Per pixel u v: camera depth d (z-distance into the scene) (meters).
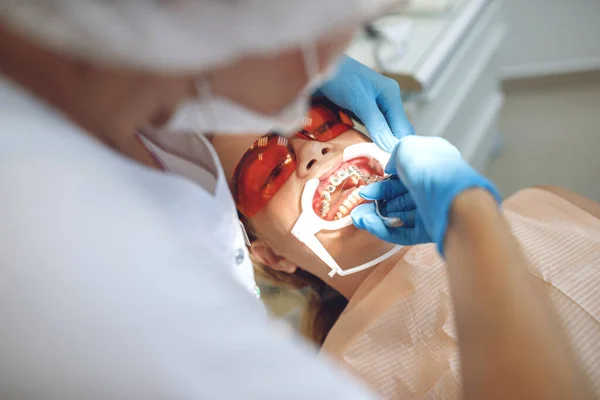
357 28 0.47
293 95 0.51
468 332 0.47
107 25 0.37
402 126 1.01
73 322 0.34
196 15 0.38
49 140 0.39
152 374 0.34
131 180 0.45
